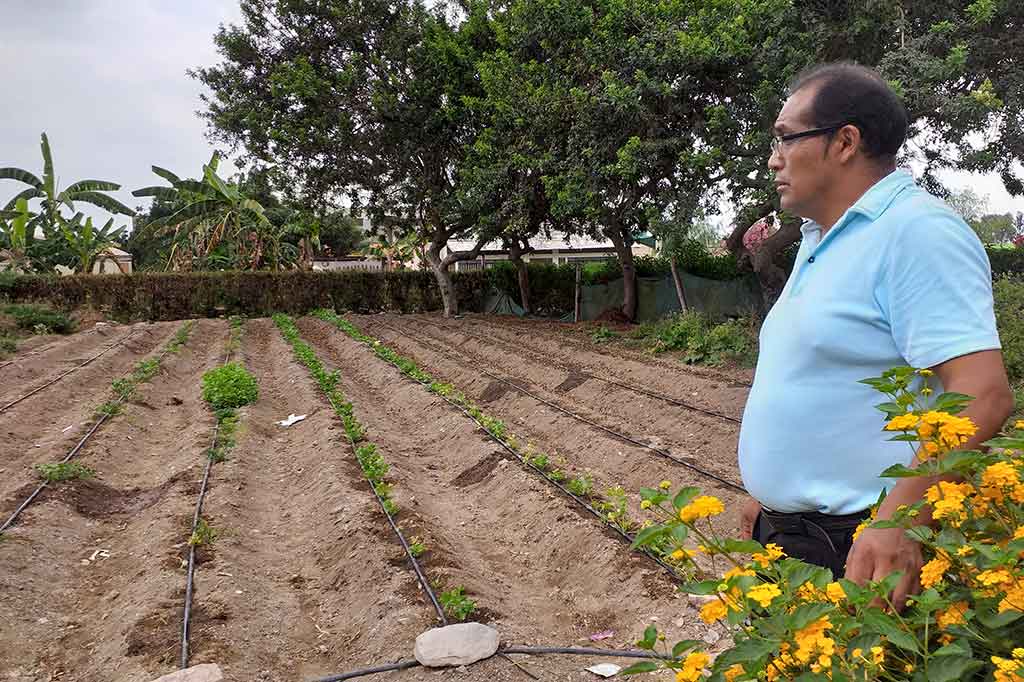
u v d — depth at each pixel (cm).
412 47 2369
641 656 475
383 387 1491
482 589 591
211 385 1258
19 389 1421
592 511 722
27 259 2962
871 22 1277
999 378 182
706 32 1452
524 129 1933
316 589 632
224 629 532
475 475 927
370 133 2425
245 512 799
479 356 1852
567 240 2492
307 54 2450
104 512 808
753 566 173
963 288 187
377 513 726
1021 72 1360
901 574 157
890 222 199
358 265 4253
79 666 522
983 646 159
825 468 214
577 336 1995
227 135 2509
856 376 207
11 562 633
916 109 1239
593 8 1759
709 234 3428
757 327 1625
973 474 172
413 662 481
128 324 2755
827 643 147
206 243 3147
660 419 1102
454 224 2598
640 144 1531
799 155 219
